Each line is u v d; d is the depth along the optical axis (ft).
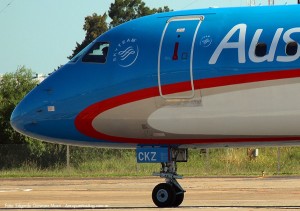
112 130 198.80
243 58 186.09
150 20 199.21
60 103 201.46
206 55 188.85
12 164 407.85
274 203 212.23
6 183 325.62
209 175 353.92
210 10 195.42
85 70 200.44
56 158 410.72
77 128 201.16
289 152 410.93
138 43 196.44
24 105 205.46
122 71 196.13
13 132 430.61
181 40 192.34
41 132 204.85
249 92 185.57
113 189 278.05
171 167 201.36
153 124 194.39
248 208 191.52
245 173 363.56
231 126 188.85
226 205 207.21
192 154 417.69
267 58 184.55
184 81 190.29
